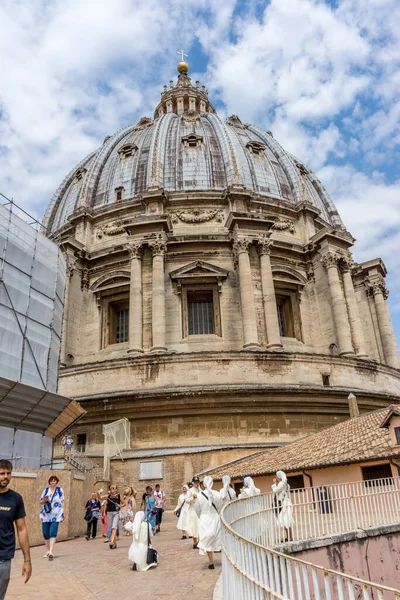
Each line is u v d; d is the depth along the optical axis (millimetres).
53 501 13750
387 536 14836
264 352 34438
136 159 54750
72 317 43594
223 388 31516
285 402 32469
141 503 26641
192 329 42656
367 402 35719
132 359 34031
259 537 11930
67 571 11508
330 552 13469
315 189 62844
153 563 11812
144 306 40375
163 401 31594
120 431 30281
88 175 55188
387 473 19141
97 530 22516
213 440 31094
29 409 22719
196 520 14930
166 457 27719
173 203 47812
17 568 11914
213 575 10625
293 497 16281
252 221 42688
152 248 41781
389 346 49094
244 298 39781
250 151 56469
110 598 8781
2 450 21594
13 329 23797
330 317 44312
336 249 46094
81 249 46125
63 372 35625
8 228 24672
